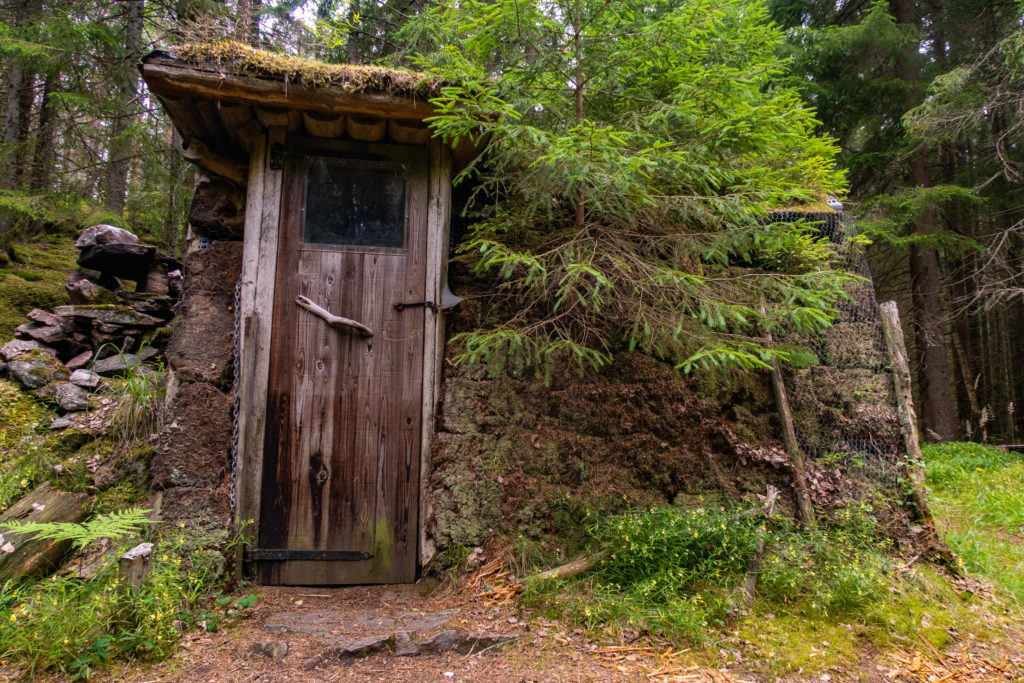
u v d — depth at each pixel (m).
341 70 3.08
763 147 3.31
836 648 2.62
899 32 8.58
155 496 3.24
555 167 2.96
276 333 3.32
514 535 3.25
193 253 3.59
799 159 3.84
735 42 3.49
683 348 3.54
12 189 7.74
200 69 2.93
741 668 2.44
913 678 2.46
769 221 3.45
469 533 3.21
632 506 3.36
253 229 3.35
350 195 3.48
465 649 2.51
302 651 2.44
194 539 3.02
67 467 3.50
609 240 3.24
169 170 7.73
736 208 3.04
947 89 7.58
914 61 8.98
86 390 4.42
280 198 3.40
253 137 3.40
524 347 3.38
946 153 9.73
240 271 3.61
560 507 3.33
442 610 2.88
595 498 3.36
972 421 11.15
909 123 7.89
